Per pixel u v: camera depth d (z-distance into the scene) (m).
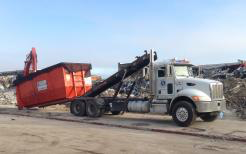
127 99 15.66
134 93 17.45
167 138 10.49
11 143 9.47
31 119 16.34
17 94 20.64
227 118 15.51
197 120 14.73
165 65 13.82
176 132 11.53
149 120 15.15
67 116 17.17
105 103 16.59
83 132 11.65
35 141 9.80
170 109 13.31
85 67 19.12
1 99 31.56
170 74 13.67
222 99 13.23
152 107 14.20
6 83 48.72
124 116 16.97
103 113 16.84
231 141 10.06
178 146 9.16
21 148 8.77
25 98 20.27
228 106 18.67
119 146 9.08
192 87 12.98
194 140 10.16
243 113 16.41
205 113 13.30
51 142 9.65
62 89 18.00
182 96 12.94
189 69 14.42
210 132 11.27
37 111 20.52
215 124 13.42
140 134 11.30
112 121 14.67
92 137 10.55
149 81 14.38
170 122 14.31
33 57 21.75
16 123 14.41
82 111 16.95
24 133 11.34
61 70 17.92
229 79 25.75
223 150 8.69
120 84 16.31
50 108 22.83
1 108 23.31
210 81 12.82
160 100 14.00
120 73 16.31
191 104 12.65
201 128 12.27
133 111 15.25
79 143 9.51
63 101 18.36
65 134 11.16
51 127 13.05
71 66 18.14
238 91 21.17
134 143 9.54
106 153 8.20
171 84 13.64
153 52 14.45
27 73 21.73
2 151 8.39
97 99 16.50
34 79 19.39
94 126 13.52
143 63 15.66
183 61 14.17
